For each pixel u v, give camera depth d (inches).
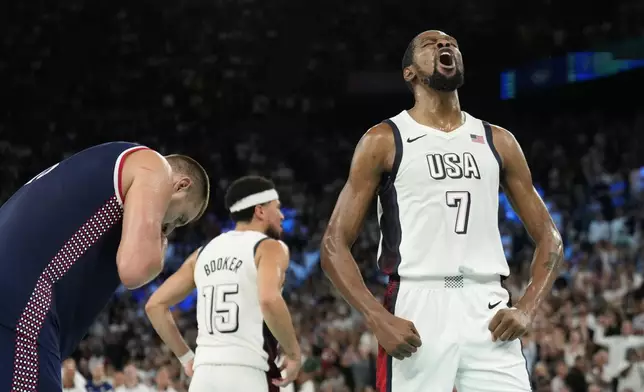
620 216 745.0
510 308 161.5
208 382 190.2
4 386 112.5
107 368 424.2
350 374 466.3
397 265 164.7
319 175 962.7
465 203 163.8
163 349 489.4
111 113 975.0
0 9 971.3
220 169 947.3
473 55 990.4
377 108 1002.1
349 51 1018.7
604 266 631.2
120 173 120.6
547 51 970.7
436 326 160.2
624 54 940.6
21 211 119.5
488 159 168.1
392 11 1022.4
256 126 999.6
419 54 171.5
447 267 161.5
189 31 1016.9
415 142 167.2
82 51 987.9
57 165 124.2
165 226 132.3
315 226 837.2
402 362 161.9
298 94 1012.5
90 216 120.0
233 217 205.6
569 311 505.0
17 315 115.0
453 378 159.6
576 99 958.4
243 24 1022.4
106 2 998.4
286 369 193.0
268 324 187.8
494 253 165.5
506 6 995.9
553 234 172.7
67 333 122.3
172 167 130.0
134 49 1002.7
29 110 954.1
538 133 962.1
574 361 454.3
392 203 167.0
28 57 972.6
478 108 983.6
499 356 159.8
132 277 113.6
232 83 1010.7
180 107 995.9
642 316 499.8
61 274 118.8
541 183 887.7
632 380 451.5
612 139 913.5
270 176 938.7
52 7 986.7
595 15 968.9
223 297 193.0
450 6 1010.7
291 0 1026.1
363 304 163.5
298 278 723.4
